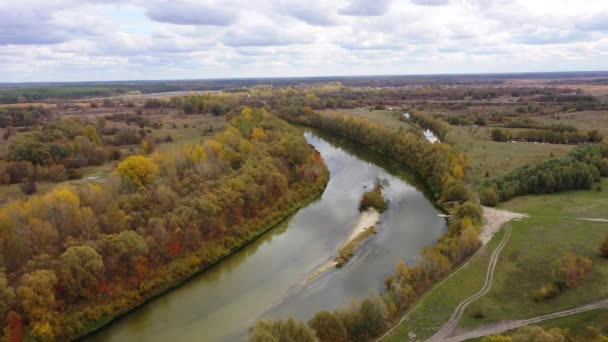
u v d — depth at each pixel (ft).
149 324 186.70
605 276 184.44
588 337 144.77
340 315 159.84
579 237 227.40
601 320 155.84
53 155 329.93
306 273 226.79
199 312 194.90
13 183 290.56
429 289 191.83
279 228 286.66
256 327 142.51
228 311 195.11
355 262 236.43
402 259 237.04
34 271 172.45
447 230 268.41
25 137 353.10
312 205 327.88
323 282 216.74
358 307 169.17
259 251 254.27
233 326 184.14
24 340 159.53
